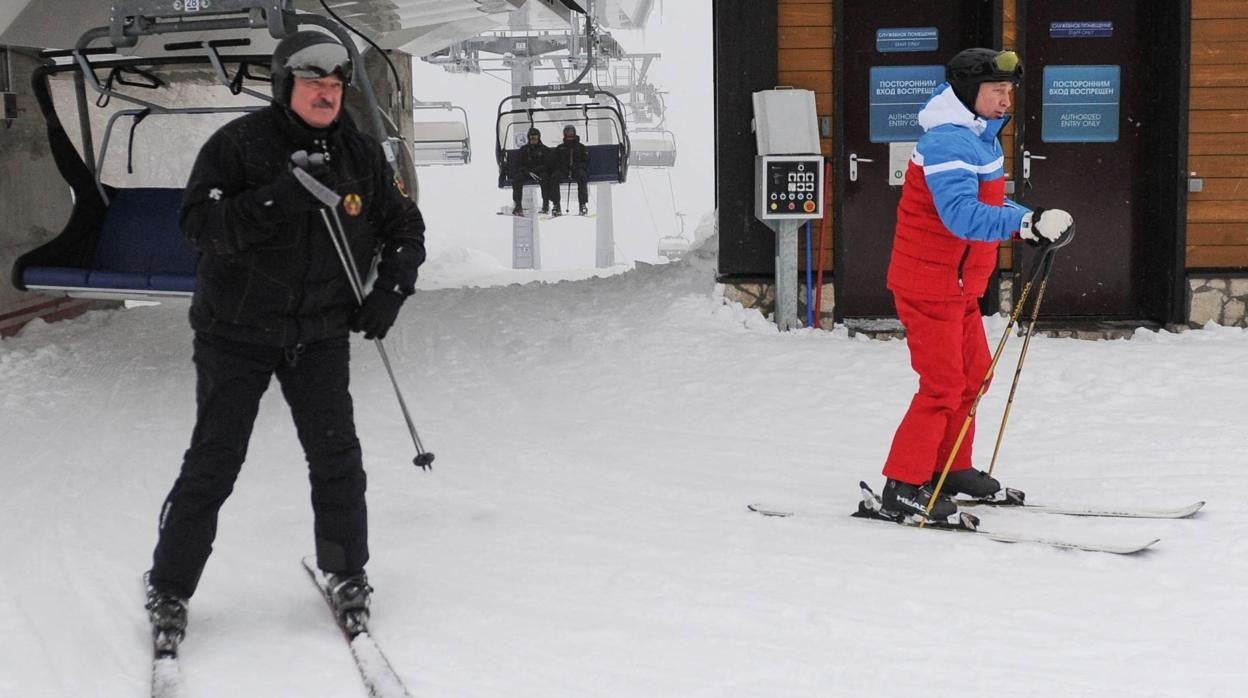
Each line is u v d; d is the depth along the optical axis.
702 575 3.73
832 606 3.43
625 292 9.27
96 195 7.42
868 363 7.06
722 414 6.19
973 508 4.44
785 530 4.20
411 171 9.00
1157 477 4.75
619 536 4.18
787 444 5.58
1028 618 3.29
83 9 8.94
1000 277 8.31
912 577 3.66
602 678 2.96
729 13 8.18
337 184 3.14
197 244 3.06
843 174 8.32
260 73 9.75
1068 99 8.40
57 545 4.14
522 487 4.91
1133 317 8.51
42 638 3.28
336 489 3.34
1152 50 8.32
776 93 7.97
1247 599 3.37
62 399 6.89
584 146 16.84
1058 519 4.26
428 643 3.21
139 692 2.94
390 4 12.02
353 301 3.33
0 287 8.96
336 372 3.35
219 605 3.55
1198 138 8.00
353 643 3.15
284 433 6.02
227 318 3.15
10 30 8.62
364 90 6.25
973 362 4.41
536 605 3.49
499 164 16.94
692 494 4.76
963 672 2.93
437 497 4.76
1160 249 8.24
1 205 9.02
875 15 8.40
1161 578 3.57
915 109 8.43
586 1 13.66
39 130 9.59
